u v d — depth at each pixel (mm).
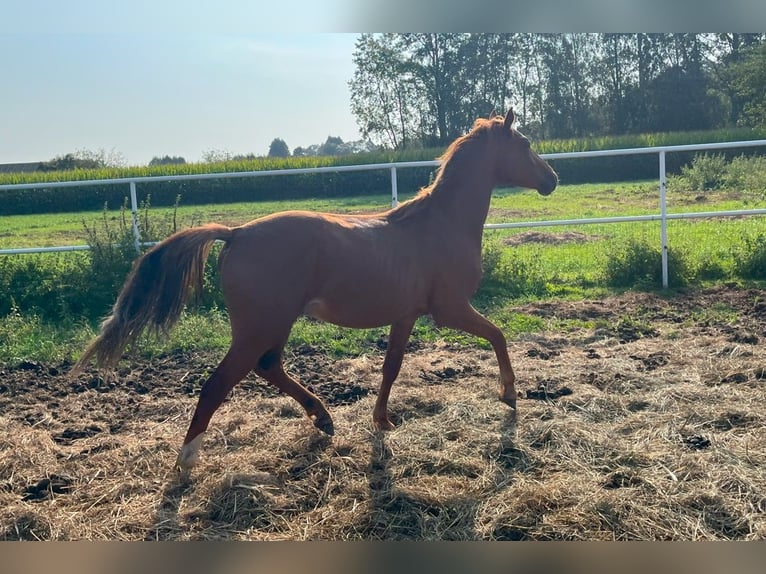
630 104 34094
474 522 3439
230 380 3828
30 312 7812
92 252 8195
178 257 3811
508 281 8562
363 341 6754
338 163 28109
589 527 3348
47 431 4660
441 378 5648
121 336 3730
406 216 4445
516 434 4332
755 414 4508
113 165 39156
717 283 8391
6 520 3459
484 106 35750
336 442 4281
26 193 25266
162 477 3957
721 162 18328
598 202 16781
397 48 35375
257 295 3777
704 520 3375
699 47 33188
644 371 5578
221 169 29188
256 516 3531
